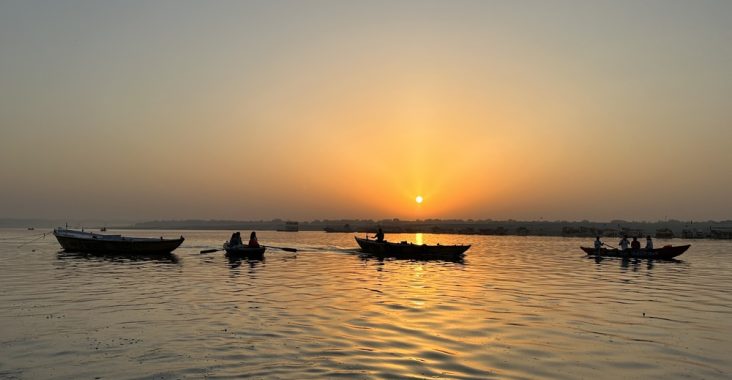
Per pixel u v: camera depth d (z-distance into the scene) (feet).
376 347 39.96
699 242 297.94
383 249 147.64
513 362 36.50
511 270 106.83
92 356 37.17
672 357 38.32
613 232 423.64
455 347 40.32
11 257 133.90
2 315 52.60
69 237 149.18
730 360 37.73
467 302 62.39
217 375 32.89
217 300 63.00
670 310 58.34
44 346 39.86
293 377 32.50
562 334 45.34
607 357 38.14
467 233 566.36
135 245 143.33
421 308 57.67
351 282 82.89
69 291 70.74
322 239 337.52
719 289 77.30
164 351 38.47
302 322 49.32
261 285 78.43
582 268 112.98
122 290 71.97
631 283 84.53
